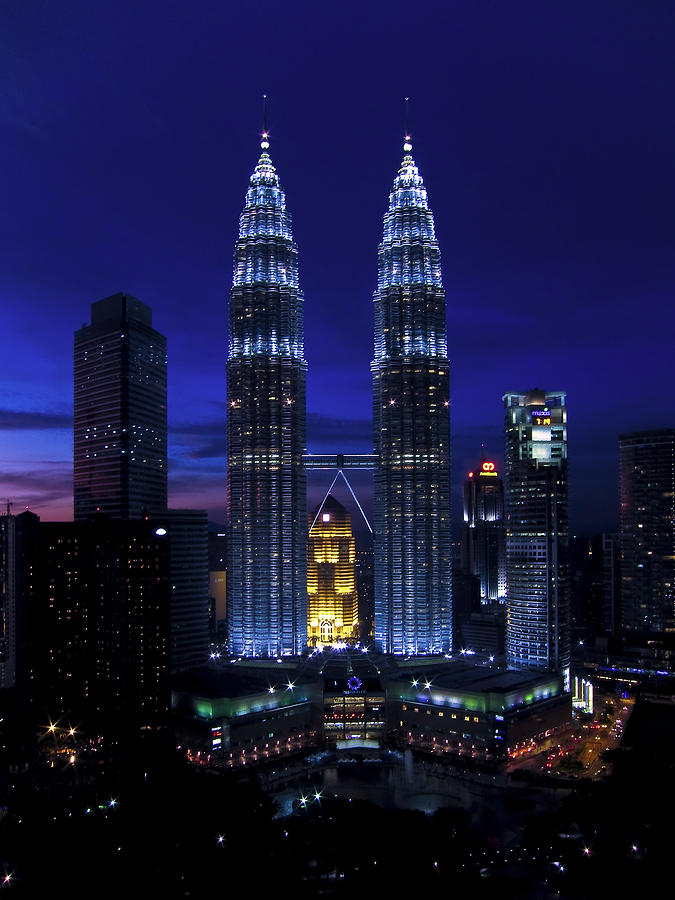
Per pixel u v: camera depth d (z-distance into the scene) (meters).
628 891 183.12
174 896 185.62
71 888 187.38
